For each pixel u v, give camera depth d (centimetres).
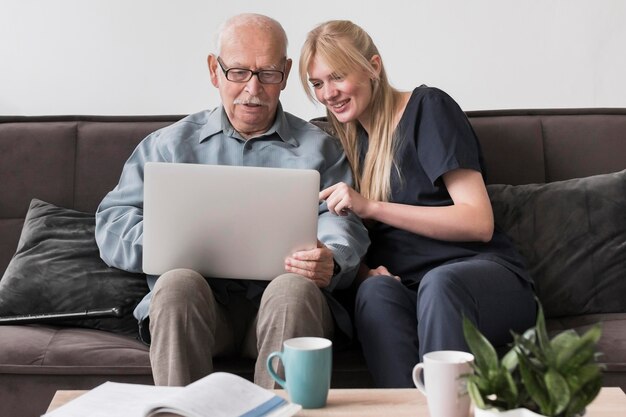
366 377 193
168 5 297
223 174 181
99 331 212
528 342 108
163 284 176
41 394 190
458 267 189
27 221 231
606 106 298
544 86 299
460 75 299
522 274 204
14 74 297
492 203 229
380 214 205
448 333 175
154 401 126
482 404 110
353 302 218
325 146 228
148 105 299
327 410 131
